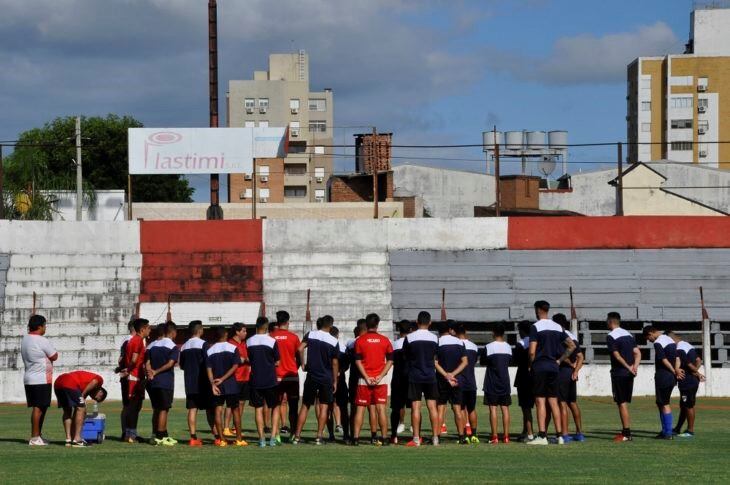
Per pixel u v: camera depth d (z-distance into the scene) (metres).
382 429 25.42
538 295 56.19
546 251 59.16
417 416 24.98
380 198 103.69
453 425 32.31
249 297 56.50
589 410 39.28
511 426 32.16
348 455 22.62
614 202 114.81
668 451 23.59
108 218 91.25
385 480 18.30
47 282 56.06
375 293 56.78
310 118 168.50
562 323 25.77
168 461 21.39
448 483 17.94
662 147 168.88
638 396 48.06
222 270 57.91
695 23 168.50
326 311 55.75
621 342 26.34
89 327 53.91
